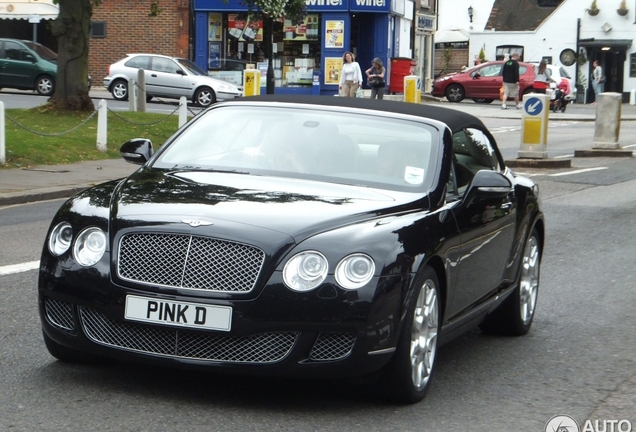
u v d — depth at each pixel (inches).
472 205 255.3
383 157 256.8
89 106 1007.6
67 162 762.8
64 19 990.4
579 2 2471.7
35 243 433.7
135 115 1056.8
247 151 263.4
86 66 1004.6
